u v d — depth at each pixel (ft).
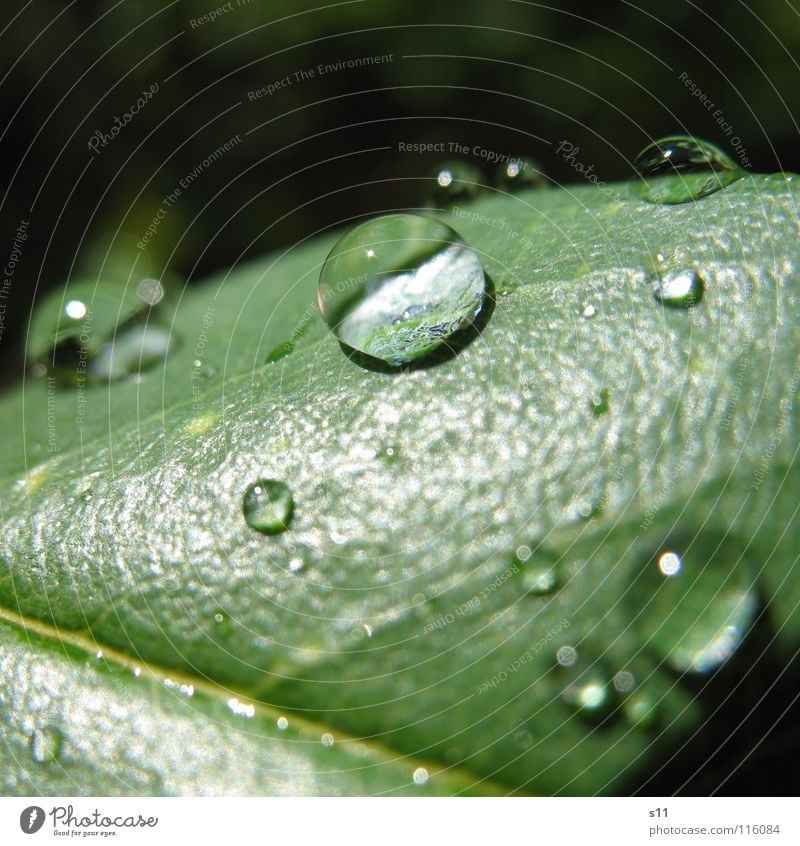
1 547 0.29
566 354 0.28
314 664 0.28
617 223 0.29
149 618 0.28
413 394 0.29
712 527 0.28
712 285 0.28
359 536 0.28
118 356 0.31
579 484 0.28
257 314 0.31
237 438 0.29
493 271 0.29
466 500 0.28
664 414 0.28
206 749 0.28
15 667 0.28
